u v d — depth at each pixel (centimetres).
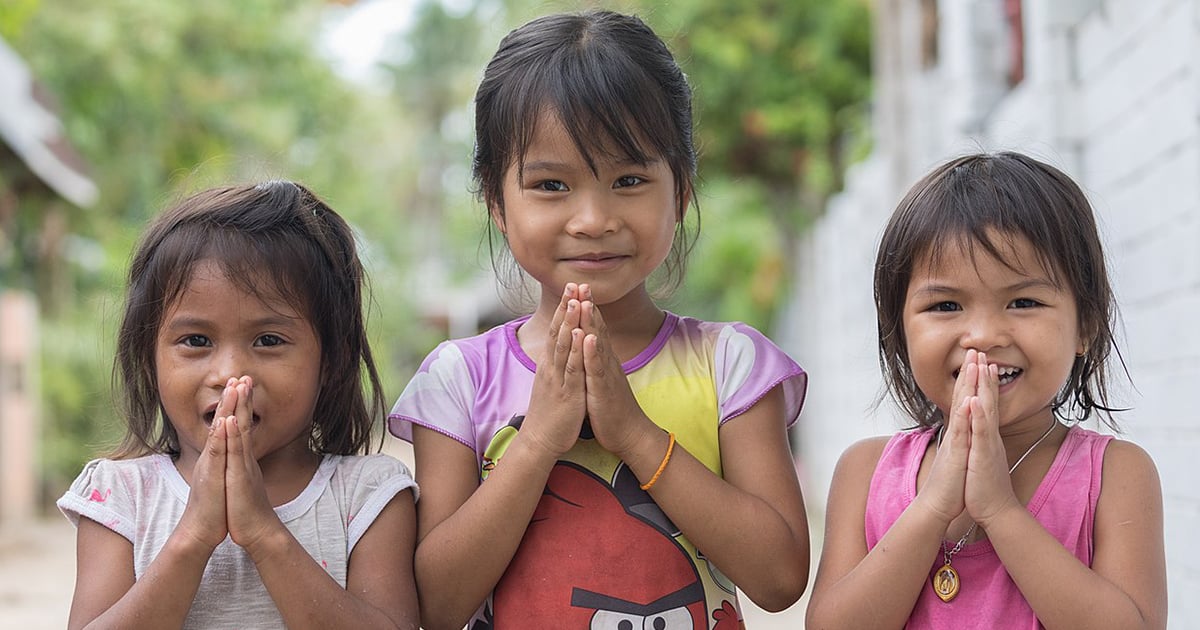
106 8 1442
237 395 221
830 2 1038
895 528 224
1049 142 430
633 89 234
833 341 1011
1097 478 230
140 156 1523
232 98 1634
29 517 1320
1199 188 324
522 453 232
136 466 245
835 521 246
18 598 830
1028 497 233
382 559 238
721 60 1031
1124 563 223
